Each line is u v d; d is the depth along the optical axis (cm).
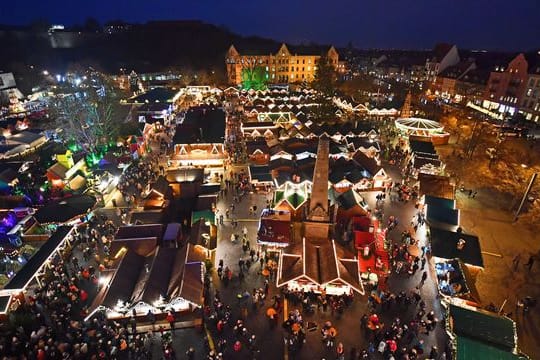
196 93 12350
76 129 6341
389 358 2481
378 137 7006
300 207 4091
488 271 3456
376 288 3138
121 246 3400
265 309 2953
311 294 3061
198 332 2728
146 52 17662
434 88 12006
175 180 4788
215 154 5884
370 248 3456
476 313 2600
